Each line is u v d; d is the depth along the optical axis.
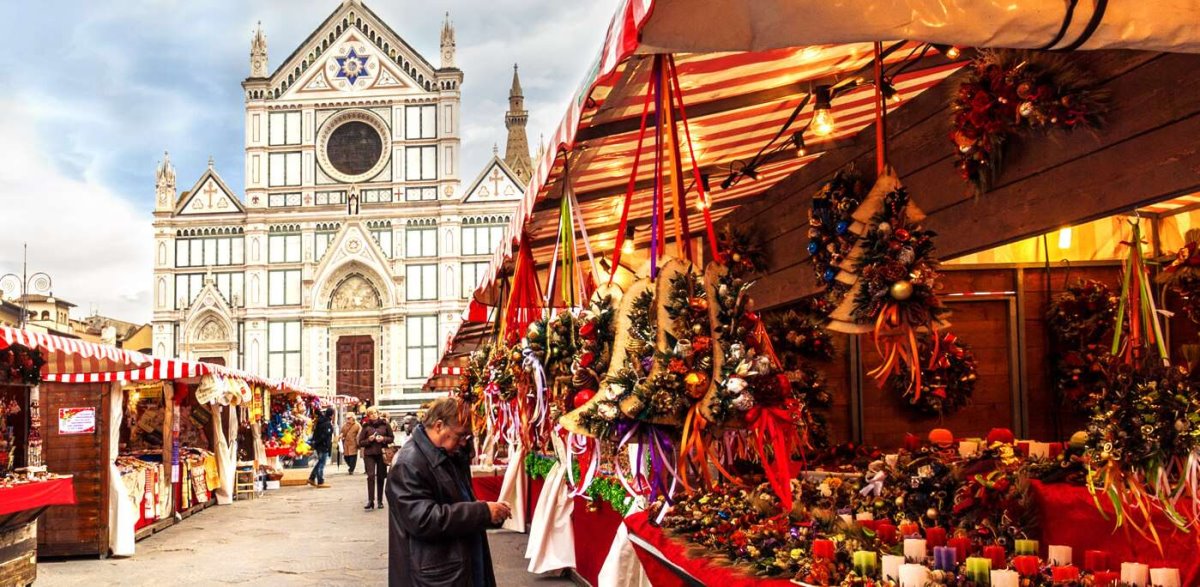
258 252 51.78
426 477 4.34
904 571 3.16
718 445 3.11
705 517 4.69
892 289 3.21
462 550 4.29
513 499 11.51
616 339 3.01
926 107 4.25
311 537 12.39
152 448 15.39
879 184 3.43
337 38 53.09
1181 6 1.89
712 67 3.68
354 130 53.03
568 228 4.47
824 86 4.23
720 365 2.79
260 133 52.56
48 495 7.98
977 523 3.88
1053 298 7.19
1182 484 2.96
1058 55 3.27
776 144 5.16
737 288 2.88
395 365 51.19
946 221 4.12
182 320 51.44
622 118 3.80
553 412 4.33
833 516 4.14
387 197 52.53
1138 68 3.03
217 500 17.72
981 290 7.27
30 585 8.04
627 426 2.84
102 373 10.77
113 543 10.67
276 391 24.03
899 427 7.42
